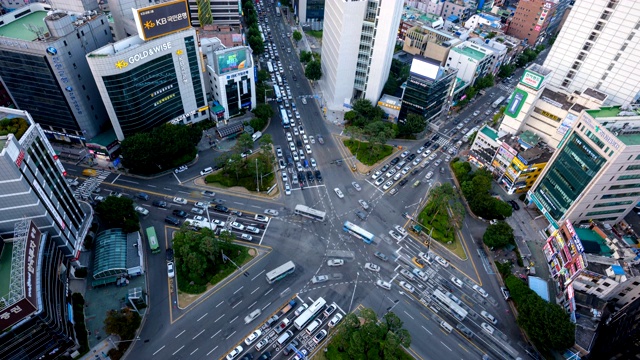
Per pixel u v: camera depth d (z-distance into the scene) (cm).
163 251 13238
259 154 17162
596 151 12494
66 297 10988
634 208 15475
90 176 15675
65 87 14700
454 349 11350
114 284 12138
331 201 15612
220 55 17262
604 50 15138
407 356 11038
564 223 13525
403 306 12288
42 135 10931
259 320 11650
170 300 11912
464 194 15925
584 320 11781
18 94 15325
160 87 16138
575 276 12225
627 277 11669
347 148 18438
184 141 16000
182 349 10844
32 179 10138
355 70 19812
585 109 14425
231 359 10638
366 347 10688
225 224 14188
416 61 18000
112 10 17800
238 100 19162
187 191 15450
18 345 9125
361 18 17912
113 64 13938
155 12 14462
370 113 19725
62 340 9975
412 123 18650
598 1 14650
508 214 14700
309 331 11362
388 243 14175
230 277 12669
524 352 11406
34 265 9500
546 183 14775
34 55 13725
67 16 14188
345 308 12088
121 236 12988
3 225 10388
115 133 16338
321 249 13762
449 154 18575
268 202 15325
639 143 12000
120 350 10644
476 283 13088
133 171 16012
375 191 16262
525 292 12119
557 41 16362
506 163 16388
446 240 14275
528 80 15738
